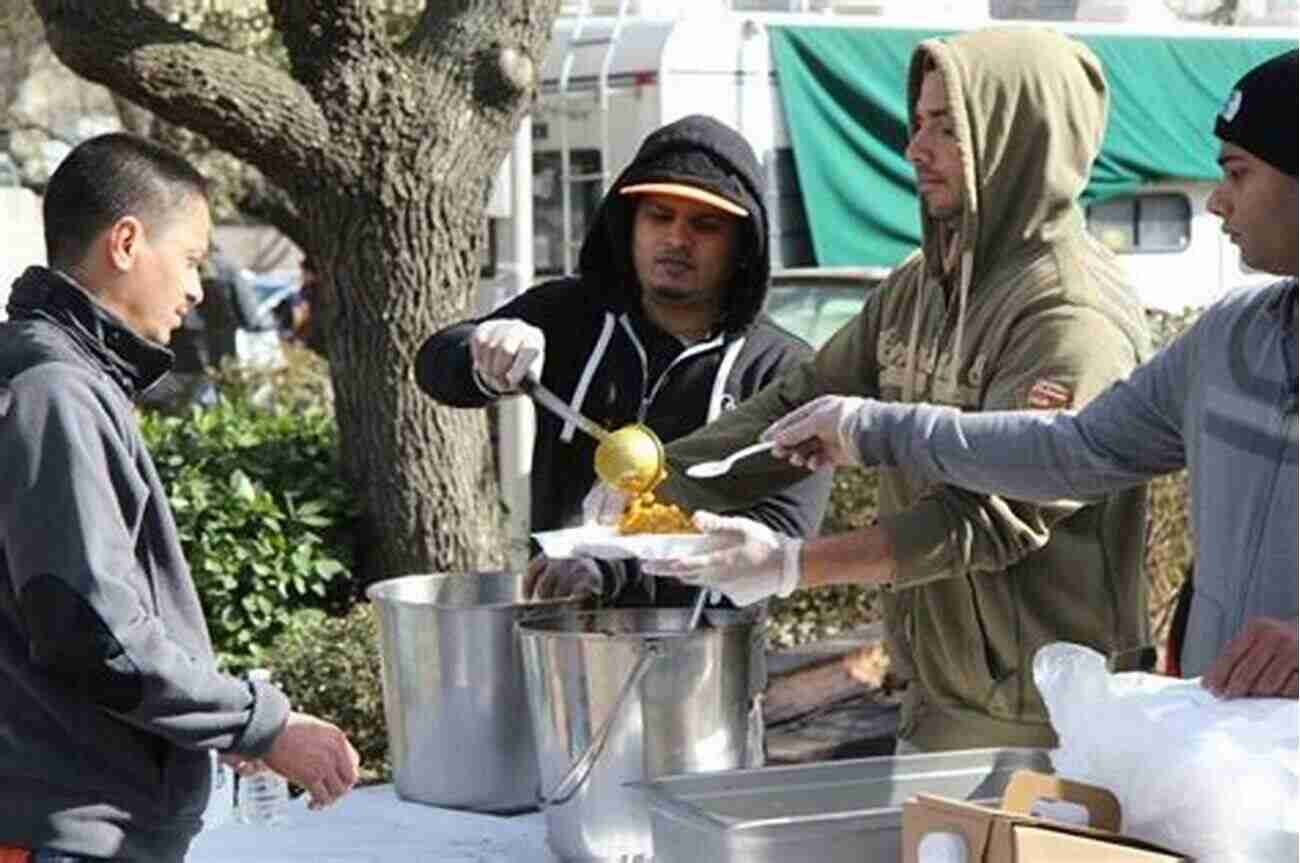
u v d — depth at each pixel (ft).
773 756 21.06
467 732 12.60
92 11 22.58
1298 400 9.41
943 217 11.96
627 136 32.73
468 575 13.56
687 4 34.45
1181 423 10.23
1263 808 8.71
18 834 9.61
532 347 12.69
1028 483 10.59
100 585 9.27
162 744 9.91
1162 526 23.77
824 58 33.50
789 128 33.35
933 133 11.82
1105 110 12.12
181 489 24.44
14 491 9.33
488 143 24.66
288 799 12.96
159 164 10.05
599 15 33.91
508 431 29.35
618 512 12.48
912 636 12.37
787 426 11.28
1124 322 11.52
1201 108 37.45
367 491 24.98
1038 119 11.61
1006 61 11.68
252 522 24.54
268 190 39.60
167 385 37.14
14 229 30.78
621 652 11.21
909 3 35.37
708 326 14.14
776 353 14.24
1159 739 8.91
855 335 12.98
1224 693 9.00
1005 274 11.69
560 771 11.46
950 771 10.71
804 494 13.14
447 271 24.58
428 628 12.59
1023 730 11.83
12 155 42.93
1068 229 11.71
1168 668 10.76
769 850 9.59
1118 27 36.70
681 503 12.79
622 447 11.89
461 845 12.03
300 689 21.76
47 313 9.76
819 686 22.91
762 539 10.93
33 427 9.37
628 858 11.32
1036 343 11.35
